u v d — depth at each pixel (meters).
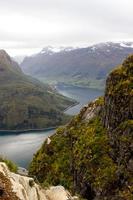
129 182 55.88
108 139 66.62
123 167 58.62
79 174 66.50
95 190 60.50
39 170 78.69
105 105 71.94
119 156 60.94
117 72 70.75
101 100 81.00
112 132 65.69
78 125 81.25
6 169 27.73
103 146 66.19
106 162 62.88
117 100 66.88
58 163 75.38
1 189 23.67
